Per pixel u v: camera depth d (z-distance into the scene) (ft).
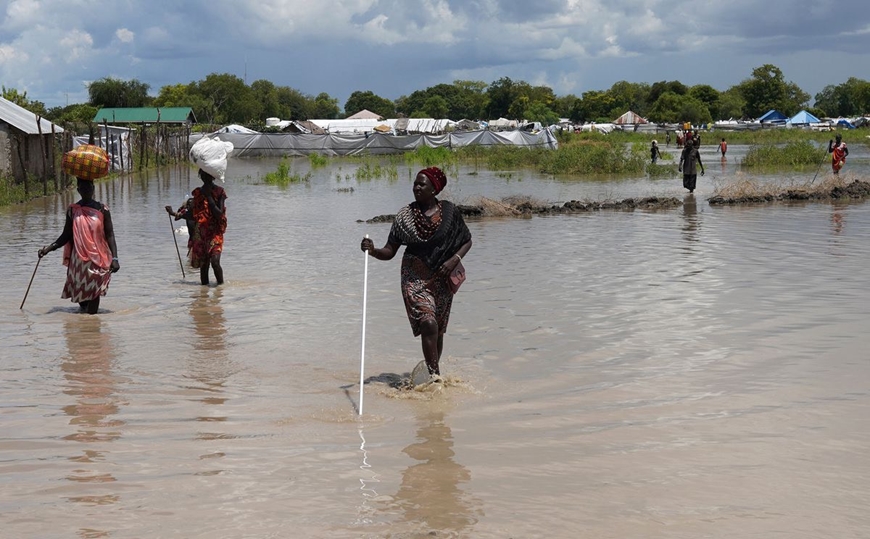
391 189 96.99
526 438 17.89
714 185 93.15
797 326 27.40
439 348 22.82
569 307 30.83
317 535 13.41
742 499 14.62
